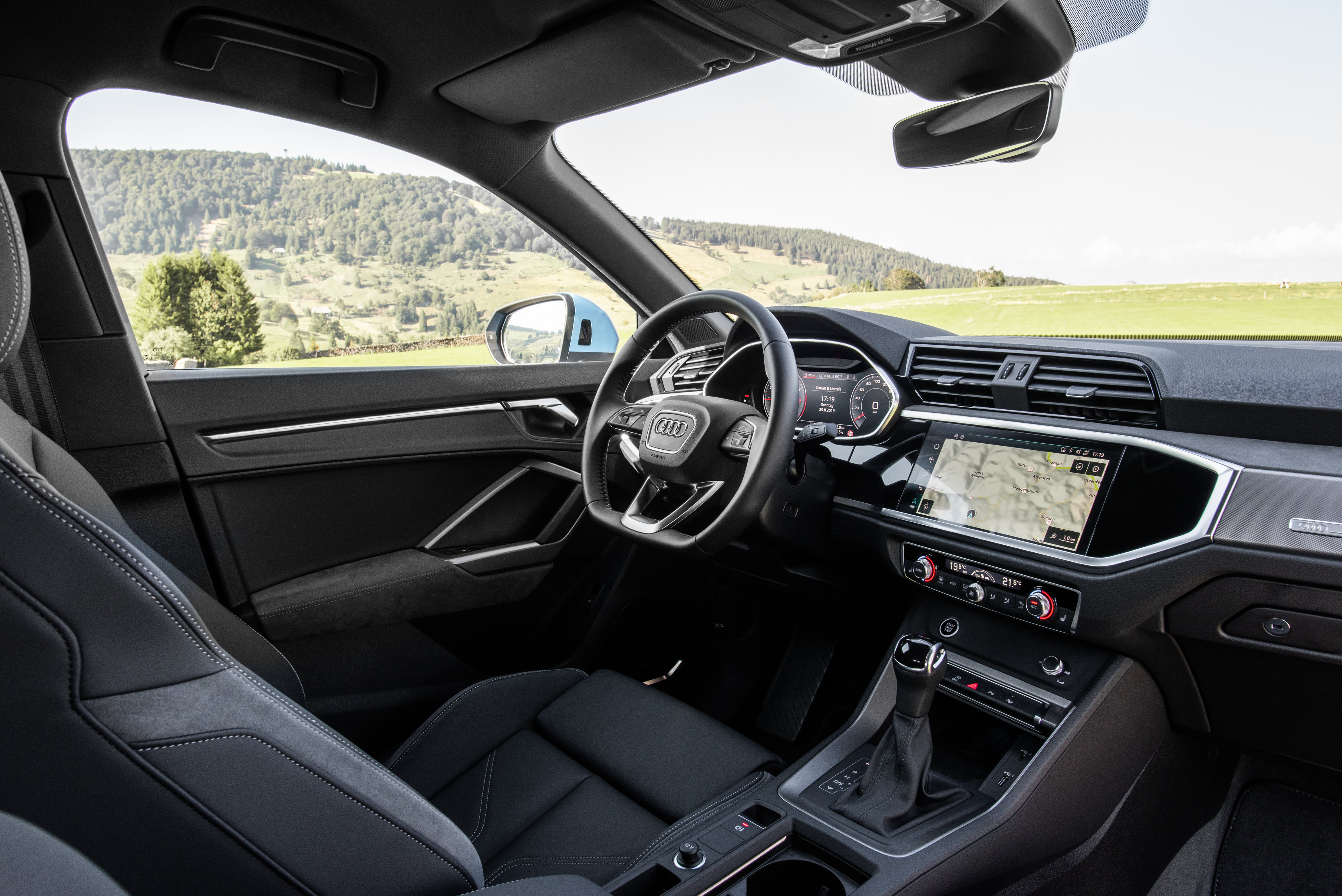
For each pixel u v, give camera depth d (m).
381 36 1.60
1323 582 1.11
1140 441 1.33
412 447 1.92
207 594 1.36
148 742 0.52
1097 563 1.31
